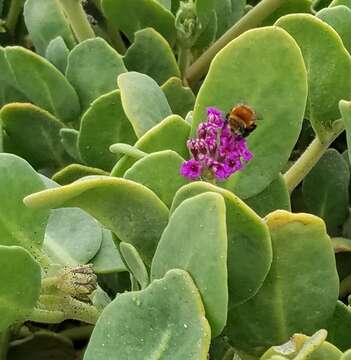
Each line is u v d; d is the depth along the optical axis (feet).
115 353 0.68
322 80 0.95
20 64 1.15
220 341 0.87
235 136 0.80
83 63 1.17
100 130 1.08
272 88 0.84
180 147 0.87
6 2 1.55
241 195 0.86
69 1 1.28
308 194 1.15
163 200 0.80
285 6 1.35
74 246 0.95
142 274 0.74
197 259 0.66
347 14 1.01
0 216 0.81
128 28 1.29
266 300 0.75
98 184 0.70
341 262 1.13
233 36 1.34
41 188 0.82
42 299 0.83
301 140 1.28
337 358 0.66
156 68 1.25
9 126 1.22
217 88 0.85
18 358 1.17
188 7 1.23
